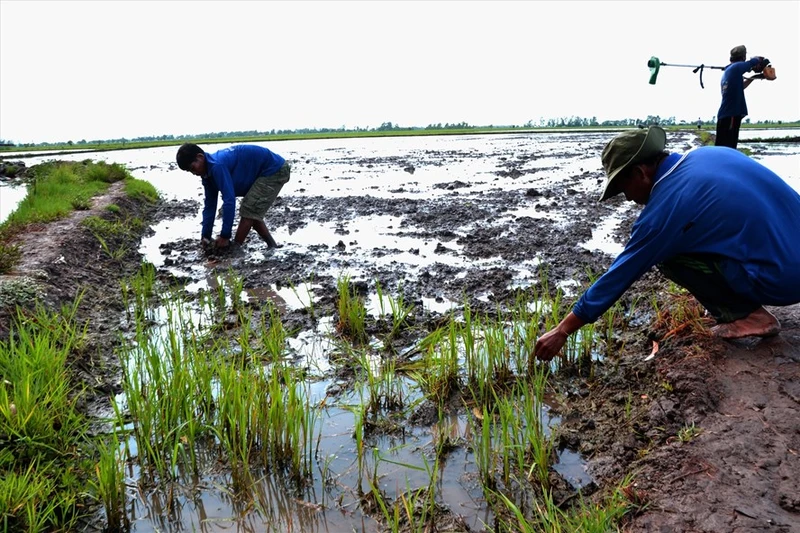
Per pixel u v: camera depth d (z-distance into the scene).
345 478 3.24
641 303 5.27
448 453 3.41
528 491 3.00
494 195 12.58
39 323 4.72
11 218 8.88
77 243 7.65
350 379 4.35
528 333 4.39
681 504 2.59
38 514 2.85
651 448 3.13
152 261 7.84
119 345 4.95
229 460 3.40
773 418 3.01
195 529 2.92
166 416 3.49
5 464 3.20
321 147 41.59
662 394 3.52
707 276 3.48
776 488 2.59
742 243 3.30
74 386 4.11
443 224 9.50
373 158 27.14
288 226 9.74
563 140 40.38
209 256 7.70
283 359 4.64
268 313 5.64
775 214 3.32
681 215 3.28
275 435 3.36
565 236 8.09
